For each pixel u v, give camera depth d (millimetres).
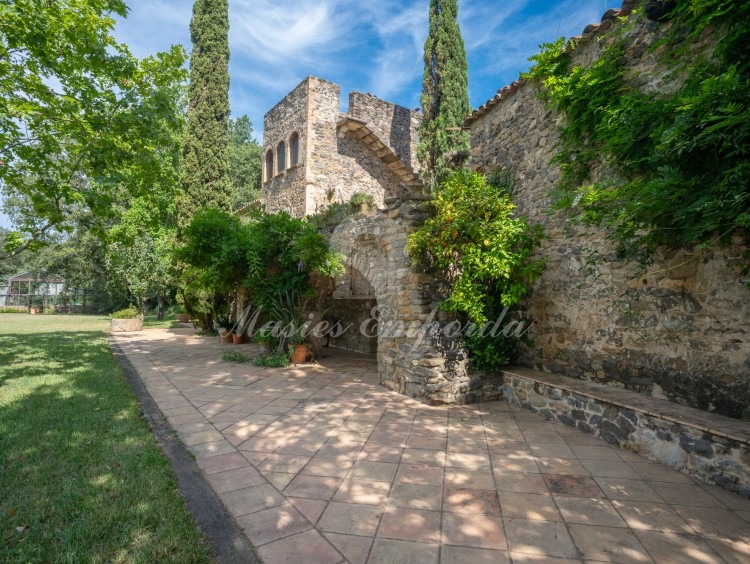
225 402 5000
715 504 2559
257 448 3496
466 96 11055
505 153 5984
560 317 4871
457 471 3057
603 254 4309
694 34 3062
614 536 2217
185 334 13289
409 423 4215
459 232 4781
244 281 8164
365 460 3258
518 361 5523
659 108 3160
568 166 4547
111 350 9320
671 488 2775
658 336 3713
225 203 13852
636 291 3932
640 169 3520
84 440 3438
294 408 4754
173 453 3365
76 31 5398
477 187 4785
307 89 13398
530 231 4793
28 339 10391
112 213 6617
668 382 3611
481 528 2295
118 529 2176
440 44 11023
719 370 3211
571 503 2578
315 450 3463
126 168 6441
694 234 2730
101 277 23828
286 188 14453
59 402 4559
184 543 2074
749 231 2799
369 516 2416
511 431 3967
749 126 2260
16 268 37125
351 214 7035
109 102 6125
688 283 3461
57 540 2072
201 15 14211
